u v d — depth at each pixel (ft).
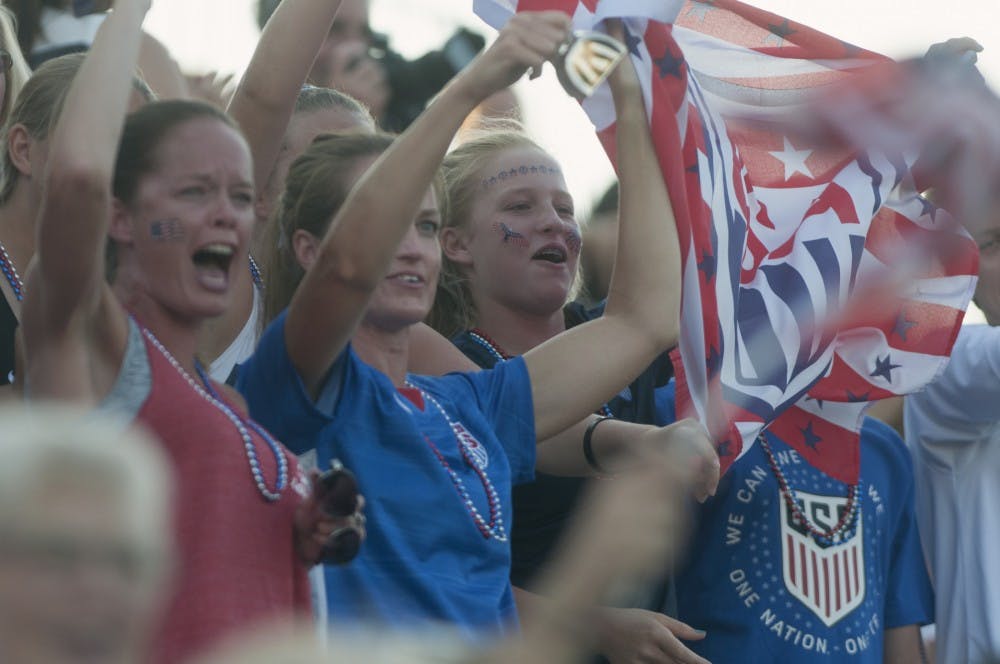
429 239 39.01
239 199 33.37
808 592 50.19
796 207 52.49
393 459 36.22
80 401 29.25
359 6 62.44
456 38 66.54
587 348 42.22
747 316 50.80
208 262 32.99
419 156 34.22
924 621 54.03
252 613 29.48
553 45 35.47
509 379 41.37
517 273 48.60
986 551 55.83
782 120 53.11
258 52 44.83
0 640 15.21
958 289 54.34
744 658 49.16
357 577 34.73
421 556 35.70
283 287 39.58
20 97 40.29
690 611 49.62
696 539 49.83
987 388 54.85
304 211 38.75
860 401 52.70
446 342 45.57
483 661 15.74
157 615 26.99
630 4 43.52
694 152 46.26
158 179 32.73
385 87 65.21
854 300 53.21
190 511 29.73
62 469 15.39
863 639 50.98
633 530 15.83
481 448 38.78
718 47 53.31
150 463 15.98
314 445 35.37
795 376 50.44
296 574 31.07
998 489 56.03
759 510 50.24
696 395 46.06
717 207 48.29
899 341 53.62
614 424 45.01
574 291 55.47
